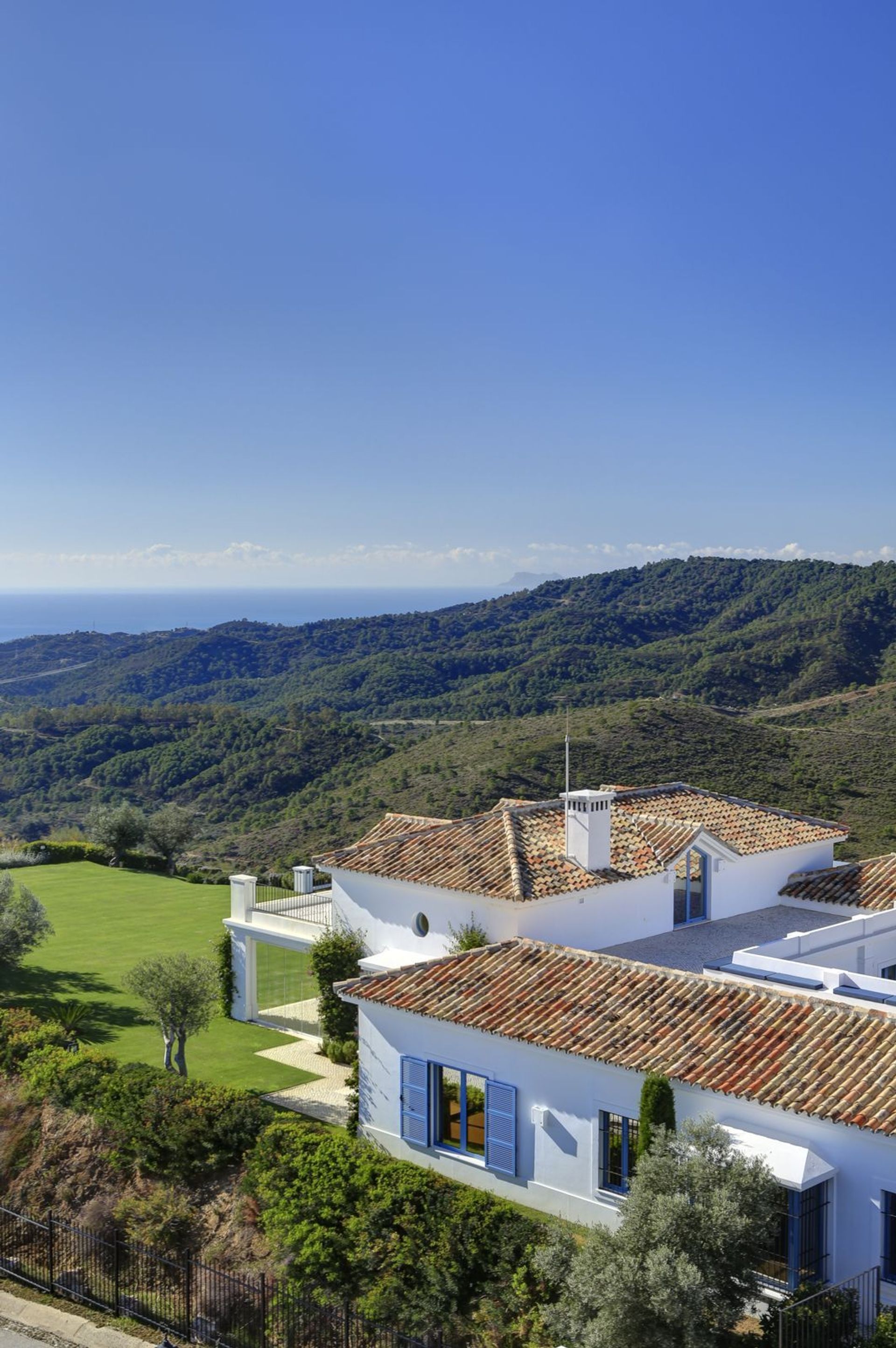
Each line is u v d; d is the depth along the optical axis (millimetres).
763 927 27984
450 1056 20781
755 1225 13891
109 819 57094
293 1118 21281
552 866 25703
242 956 31250
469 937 24453
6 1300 18641
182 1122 20828
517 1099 19812
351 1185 18547
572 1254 14664
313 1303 17203
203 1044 29125
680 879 28156
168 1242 19547
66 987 33406
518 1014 20000
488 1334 16000
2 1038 25812
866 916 26578
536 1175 19547
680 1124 17766
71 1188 21297
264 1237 18984
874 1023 18094
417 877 25906
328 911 30969
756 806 33188
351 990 22031
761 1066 17469
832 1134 16281
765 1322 14539
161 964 25672
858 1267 16031
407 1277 17266
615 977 20766
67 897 48062
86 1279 18969
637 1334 13273
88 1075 23422
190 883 52562
